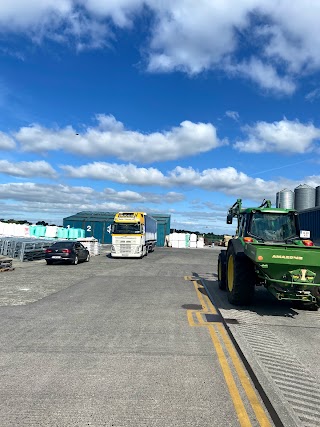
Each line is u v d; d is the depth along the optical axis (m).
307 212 19.06
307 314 9.03
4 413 3.82
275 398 4.16
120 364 5.32
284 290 8.44
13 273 17.70
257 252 8.17
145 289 12.75
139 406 4.01
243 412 3.92
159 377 4.84
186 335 6.90
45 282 14.36
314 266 8.16
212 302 10.29
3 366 5.20
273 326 7.66
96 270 19.50
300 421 3.70
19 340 6.48
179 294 11.70
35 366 5.20
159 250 46.12
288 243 9.64
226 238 48.53
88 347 6.11
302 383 4.70
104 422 3.65
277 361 5.46
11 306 9.52
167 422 3.68
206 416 3.81
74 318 8.23
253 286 9.52
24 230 35.41
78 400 4.13
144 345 6.25
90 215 59.19
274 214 9.98
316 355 5.88
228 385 4.62
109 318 8.26
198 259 30.56
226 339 6.70
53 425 3.59
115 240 28.81
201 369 5.16
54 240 31.66
